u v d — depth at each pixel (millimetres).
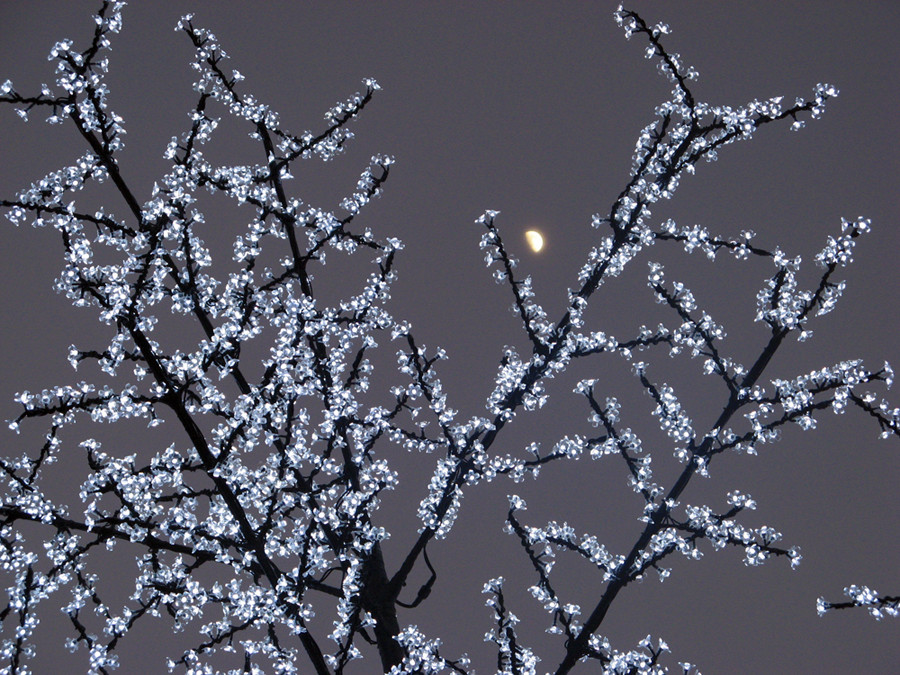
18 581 3371
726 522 3830
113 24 3408
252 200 3904
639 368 4078
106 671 3504
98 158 3467
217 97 3990
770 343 3969
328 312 4047
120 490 3486
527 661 3650
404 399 4086
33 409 3299
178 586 3570
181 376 3359
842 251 3912
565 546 3920
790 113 4012
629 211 4105
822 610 3693
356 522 3750
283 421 3607
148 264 3418
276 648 3518
